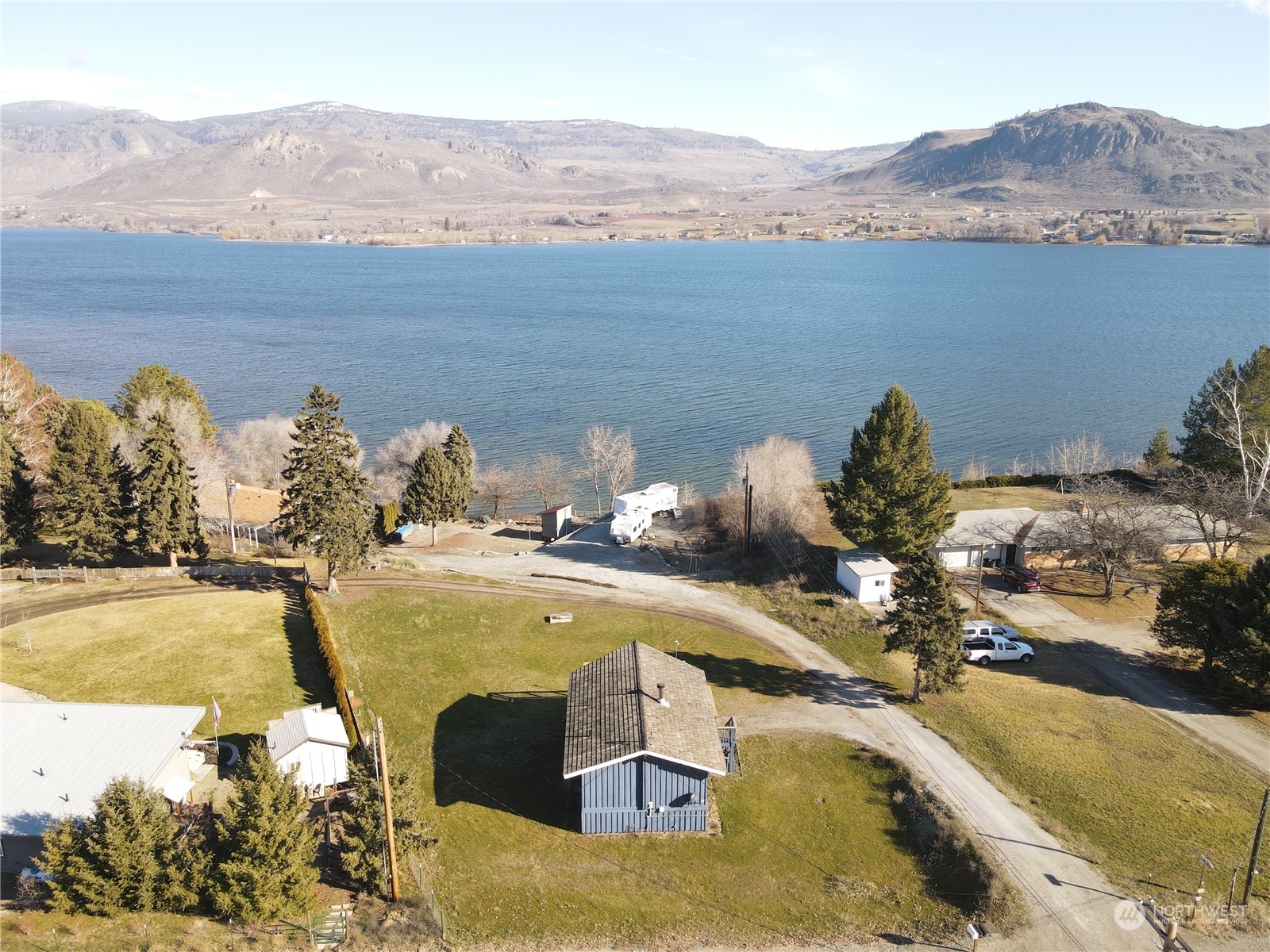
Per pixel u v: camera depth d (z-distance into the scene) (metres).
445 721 47.31
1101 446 117.12
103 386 152.88
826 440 123.62
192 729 39.78
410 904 33.75
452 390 156.75
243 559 72.94
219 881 31.86
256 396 149.38
